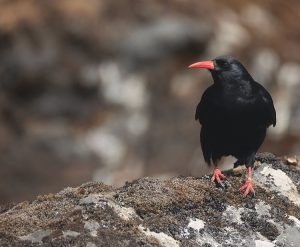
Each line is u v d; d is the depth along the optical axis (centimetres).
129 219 768
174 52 2030
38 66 1977
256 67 2083
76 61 2000
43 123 1967
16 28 2000
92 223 746
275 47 2147
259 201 852
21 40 1995
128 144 1953
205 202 833
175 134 1969
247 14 2206
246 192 859
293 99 2048
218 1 2184
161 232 769
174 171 1923
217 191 855
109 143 1948
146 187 830
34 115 1967
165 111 1991
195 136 1962
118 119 1983
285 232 817
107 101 2000
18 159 1897
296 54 2153
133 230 752
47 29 2012
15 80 1972
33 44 1997
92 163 1925
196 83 2019
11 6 2039
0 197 1859
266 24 2202
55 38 2006
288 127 2011
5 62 1978
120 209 779
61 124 1970
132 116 1986
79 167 1911
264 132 993
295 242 809
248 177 886
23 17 2009
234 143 987
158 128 1975
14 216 768
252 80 986
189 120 1978
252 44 2120
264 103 974
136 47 2016
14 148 1912
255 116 969
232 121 965
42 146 1920
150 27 2044
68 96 1986
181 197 822
